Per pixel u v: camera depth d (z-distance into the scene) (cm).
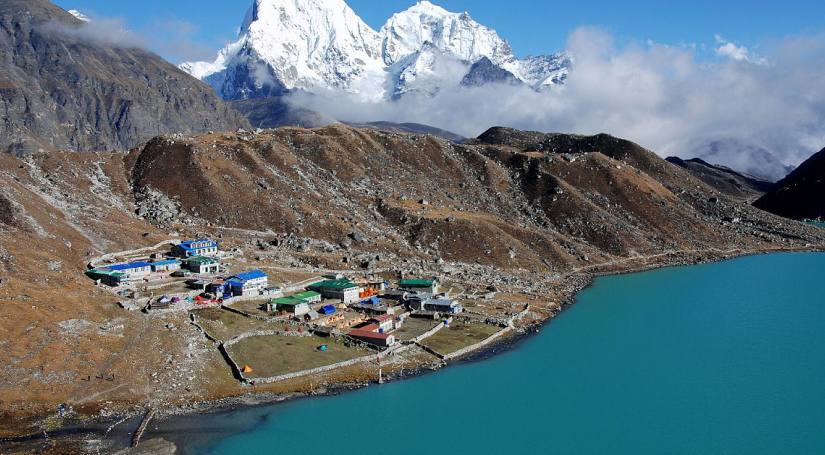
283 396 13425
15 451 10850
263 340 15550
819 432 12344
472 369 15425
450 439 11981
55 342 13788
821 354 16675
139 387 13138
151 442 11406
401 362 15362
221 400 13100
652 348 17200
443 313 18825
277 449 11431
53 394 12506
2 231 17625
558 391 14212
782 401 13750
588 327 19175
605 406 13500
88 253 18938
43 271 16475
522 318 19525
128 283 17600
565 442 11925
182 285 18388
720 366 15800
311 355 15075
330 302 18562
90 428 11731
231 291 18238
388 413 12950
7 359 12975
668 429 12469
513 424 12612
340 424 12444
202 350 14725
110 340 14400
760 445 11875
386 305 18750
